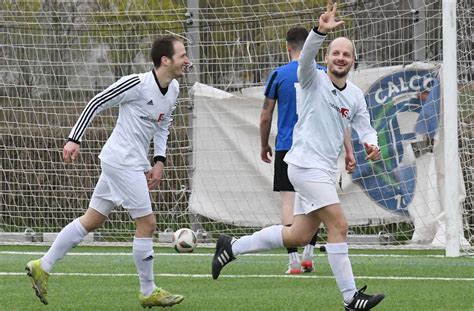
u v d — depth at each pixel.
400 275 24.97
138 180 18.67
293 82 24.28
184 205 37.53
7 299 20.05
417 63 34.97
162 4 38.34
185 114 37.50
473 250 31.72
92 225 19.17
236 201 37.09
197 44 37.44
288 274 25.23
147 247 18.62
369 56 35.84
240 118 37.03
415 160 34.97
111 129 38.41
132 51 38.38
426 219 34.84
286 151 24.30
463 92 33.00
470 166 33.28
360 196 35.59
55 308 18.73
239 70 37.25
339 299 19.91
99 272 25.72
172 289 21.83
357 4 36.00
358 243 35.53
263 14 37.31
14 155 38.66
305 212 17.70
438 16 35.03
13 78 38.78
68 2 38.84
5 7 39.09
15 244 36.88
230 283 23.06
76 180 38.50
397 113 35.16
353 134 35.38
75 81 38.62
